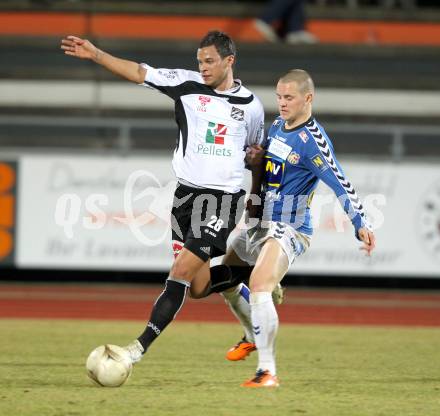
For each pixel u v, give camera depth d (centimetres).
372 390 2192
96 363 2139
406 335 3638
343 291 5462
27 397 1994
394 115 6209
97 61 2264
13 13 6612
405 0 7138
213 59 2269
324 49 6500
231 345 3183
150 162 4962
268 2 6881
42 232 4978
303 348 3142
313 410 1873
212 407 1886
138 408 1864
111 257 4950
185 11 6712
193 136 2316
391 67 6569
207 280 2362
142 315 4256
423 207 5047
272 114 6069
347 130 5212
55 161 4975
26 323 3819
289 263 2225
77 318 4100
